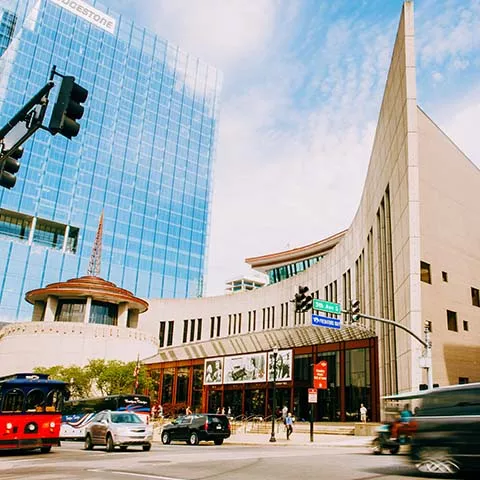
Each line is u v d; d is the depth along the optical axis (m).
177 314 80.69
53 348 52.12
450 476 11.49
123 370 47.69
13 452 20.66
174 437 28.53
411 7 33.78
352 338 44.62
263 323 69.88
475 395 11.35
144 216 106.81
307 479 10.84
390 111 37.38
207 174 122.62
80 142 98.38
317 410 47.72
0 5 99.75
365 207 46.97
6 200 85.69
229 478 11.09
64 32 99.88
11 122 10.62
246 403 56.16
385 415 19.19
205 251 116.88
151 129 112.81
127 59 111.06
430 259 31.11
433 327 29.81
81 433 34.25
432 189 32.81
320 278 60.50
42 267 88.12
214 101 129.62
